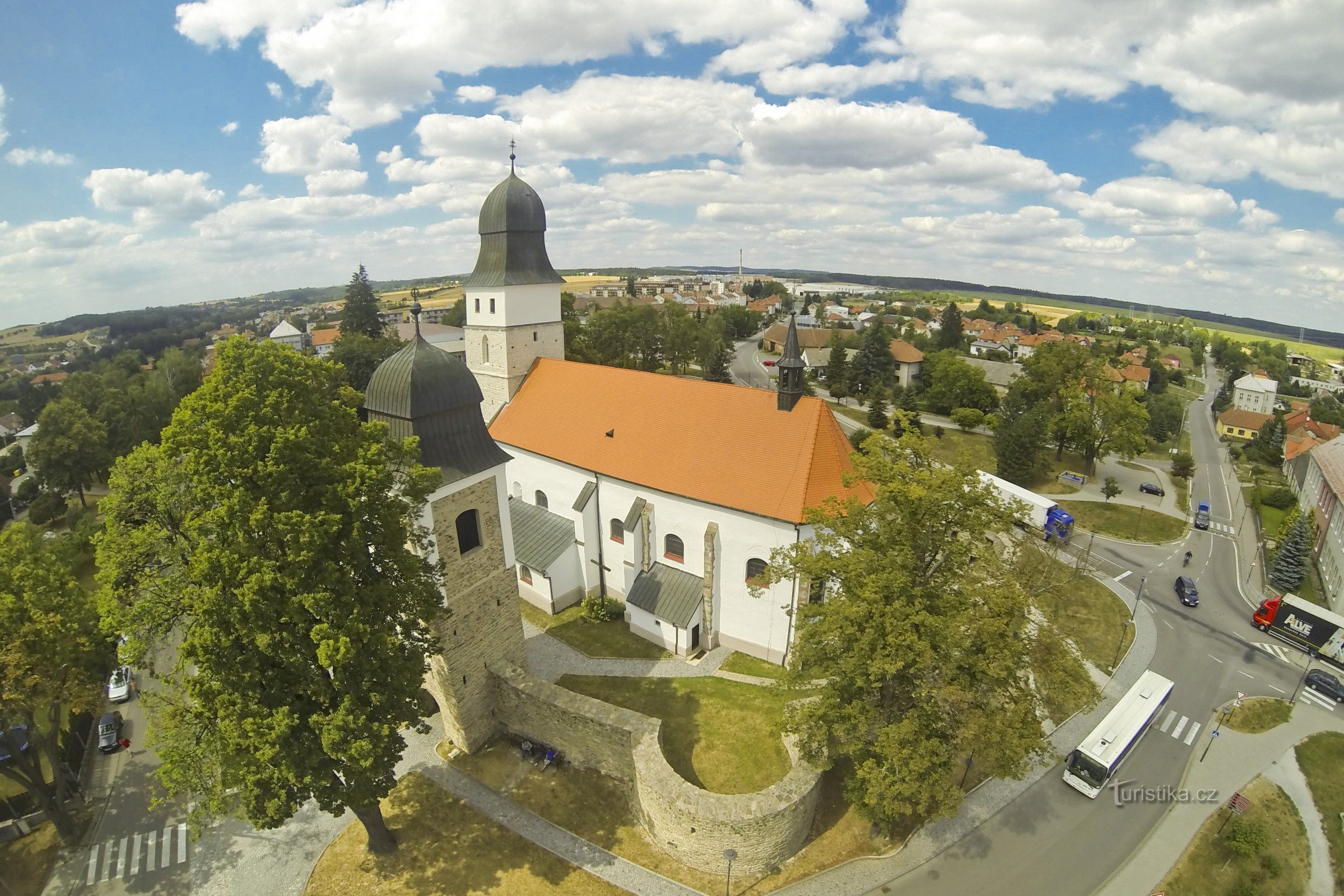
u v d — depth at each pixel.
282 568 19.33
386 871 24.33
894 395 105.81
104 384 84.19
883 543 23.83
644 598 36.94
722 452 35.50
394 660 20.88
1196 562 54.59
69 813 28.59
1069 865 26.39
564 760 28.84
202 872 25.08
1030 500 58.28
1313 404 118.62
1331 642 40.44
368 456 20.17
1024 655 23.52
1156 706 32.69
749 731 29.81
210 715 19.69
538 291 45.47
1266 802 29.91
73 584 27.38
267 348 19.42
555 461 41.16
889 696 24.62
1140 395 90.50
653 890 23.75
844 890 24.52
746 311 182.88
